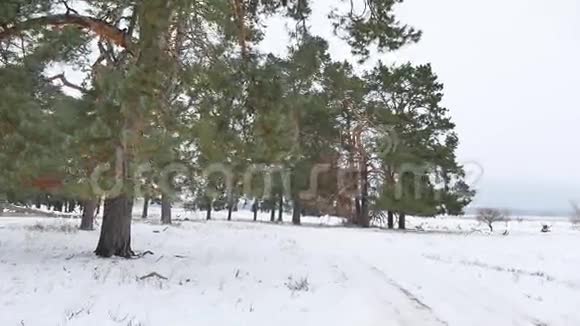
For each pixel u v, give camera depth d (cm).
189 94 925
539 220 8156
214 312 727
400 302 865
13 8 884
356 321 707
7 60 973
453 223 5569
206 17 890
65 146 834
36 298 755
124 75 770
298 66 1020
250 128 932
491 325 734
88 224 2209
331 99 1302
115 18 1143
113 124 780
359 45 1166
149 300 788
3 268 1018
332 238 2427
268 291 919
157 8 769
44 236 1778
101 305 732
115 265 1153
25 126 841
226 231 2677
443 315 779
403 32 1145
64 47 1077
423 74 3616
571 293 1041
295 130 1023
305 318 714
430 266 1410
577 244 2444
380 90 3550
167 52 822
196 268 1196
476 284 1100
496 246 2280
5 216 3847
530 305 894
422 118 3725
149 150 812
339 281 1081
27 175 901
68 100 880
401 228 3972
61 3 1052
